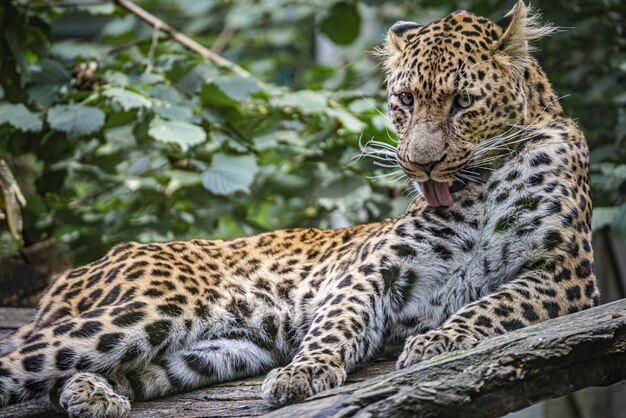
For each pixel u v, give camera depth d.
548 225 8.09
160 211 14.45
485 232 8.35
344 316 8.04
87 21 23.36
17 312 11.48
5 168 12.95
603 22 14.14
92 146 15.21
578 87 14.55
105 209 15.27
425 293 8.46
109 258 8.71
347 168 13.30
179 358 8.16
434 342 7.30
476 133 8.23
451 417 6.28
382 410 6.06
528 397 6.58
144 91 12.21
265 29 21.84
